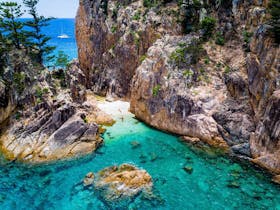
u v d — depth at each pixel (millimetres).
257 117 33719
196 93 38500
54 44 159000
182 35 47531
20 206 24562
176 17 49281
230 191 26250
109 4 60812
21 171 30016
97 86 60250
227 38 43156
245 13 42250
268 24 34906
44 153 32750
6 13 41250
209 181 27859
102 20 60719
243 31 41688
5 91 39062
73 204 24656
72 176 28938
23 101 39031
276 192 25969
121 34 56312
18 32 43625
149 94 42531
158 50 44281
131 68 53875
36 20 45250
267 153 30094
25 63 41469
